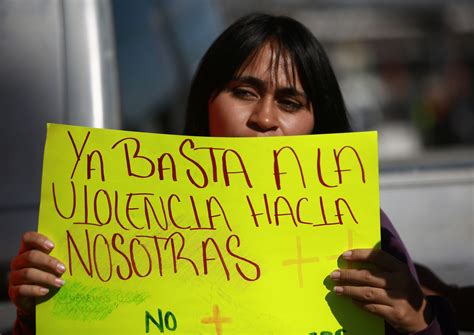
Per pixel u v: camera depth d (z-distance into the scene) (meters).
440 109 9.23
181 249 1.93
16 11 2.65
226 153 1.96
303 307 1.91
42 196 1.93
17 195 2.57
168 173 1.96
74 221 1.93
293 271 1.92
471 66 9.63
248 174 1.96
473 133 9.04
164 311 1.91
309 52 2.12
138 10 4.30
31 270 1.87
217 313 1.91
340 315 1.90
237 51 2.09
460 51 9.60
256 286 1.92
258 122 2.06
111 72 2.70
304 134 2.12
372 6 8.77
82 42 2.64
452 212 2.78
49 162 1.94
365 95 9.37
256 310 1.91
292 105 2.11
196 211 1.94
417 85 9.53
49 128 1.95
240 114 2.08
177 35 4.45
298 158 1.96
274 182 1.96
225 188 1.95
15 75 2.61
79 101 2.60
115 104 2.68
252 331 1.90
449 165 2.86
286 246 1.93
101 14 2.70
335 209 1.94
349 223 1.94
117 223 1.93
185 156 1.96
